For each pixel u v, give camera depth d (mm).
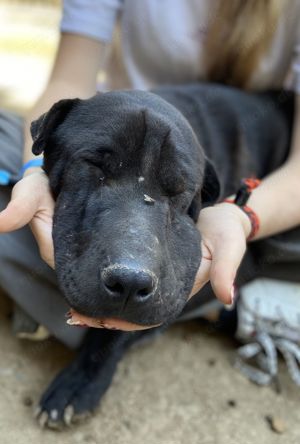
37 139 670
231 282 638
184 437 777
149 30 1098
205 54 1115
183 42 1099
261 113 1061
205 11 1073
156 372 875
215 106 1014
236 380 885
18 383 812
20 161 877
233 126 1015
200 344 945
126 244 564
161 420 797
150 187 635
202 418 810
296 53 1050
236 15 1060
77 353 856
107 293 553
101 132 641
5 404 776
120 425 779
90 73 1011
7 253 790
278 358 945
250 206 825
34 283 794
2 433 736
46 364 849
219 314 957
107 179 633
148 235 580
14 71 2270
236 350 945
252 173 1023
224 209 768
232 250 665
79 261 592
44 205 661
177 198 656
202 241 697
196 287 687
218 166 969
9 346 869
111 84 1212
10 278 801
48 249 642
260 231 836
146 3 1082
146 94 705
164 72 1157
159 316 582
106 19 1027
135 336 823
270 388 884
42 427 753
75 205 635
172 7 1078
